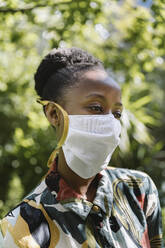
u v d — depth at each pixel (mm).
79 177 1242
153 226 1380
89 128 1216
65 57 1274
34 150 5305
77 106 1227
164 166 5777
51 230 1169
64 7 3527
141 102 4043
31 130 5262
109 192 1249
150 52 4059
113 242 1198
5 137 5348
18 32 4066
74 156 1229
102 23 3801
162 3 3521
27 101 4980
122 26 4086
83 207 1189
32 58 4570
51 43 3592
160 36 3764
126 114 3373
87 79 1227
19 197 5211
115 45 4422
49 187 1224
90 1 3512
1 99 5051
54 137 5340
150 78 6723
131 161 4535
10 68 4582
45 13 3672
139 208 1312
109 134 1221
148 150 5383
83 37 3908
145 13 3828
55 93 1265
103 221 1206
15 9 3518
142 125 3725
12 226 1178
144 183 1378
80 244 1160
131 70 4207
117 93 1233
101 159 1238
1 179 5520
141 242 1270
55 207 1189
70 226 1177
